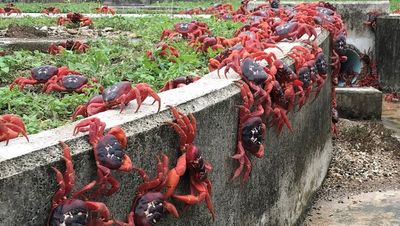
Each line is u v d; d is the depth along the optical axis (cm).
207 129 205
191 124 187
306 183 370
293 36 360
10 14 723
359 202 398
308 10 472
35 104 237
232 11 730
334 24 476
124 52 375
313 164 392
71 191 145
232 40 361
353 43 786
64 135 153
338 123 593
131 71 312
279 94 256
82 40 438
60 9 898
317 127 403
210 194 196
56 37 508
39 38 495
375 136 552
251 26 420
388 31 775
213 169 213
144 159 171
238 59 242
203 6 1073
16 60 334
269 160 278
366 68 785
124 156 154
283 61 287
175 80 243
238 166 234
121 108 179
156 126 175
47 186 138
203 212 207
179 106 190
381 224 358
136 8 1054
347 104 619
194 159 185
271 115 263
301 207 356
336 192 421
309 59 321
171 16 679
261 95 240
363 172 461
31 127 197
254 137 229
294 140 326
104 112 178
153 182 170
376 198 407
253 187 258
